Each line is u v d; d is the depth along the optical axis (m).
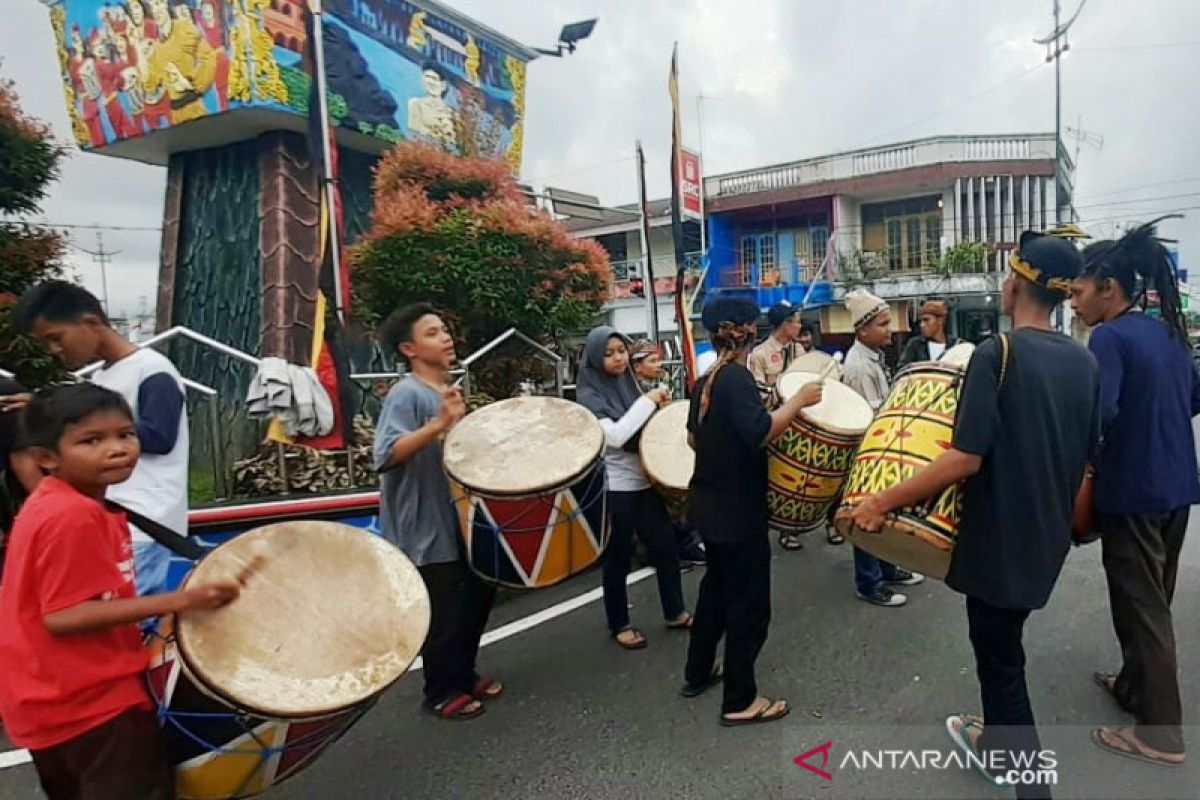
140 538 2.83
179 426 2.87
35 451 2.07
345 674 2.23
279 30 7.73
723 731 3.24
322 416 5.72
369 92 8.52
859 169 20.86
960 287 19.06
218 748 2.15
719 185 22.50
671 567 4.38
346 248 6.93
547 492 3.21
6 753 3.40
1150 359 2.80
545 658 4.14
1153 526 2.86
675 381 9.20
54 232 5.64
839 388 3.54
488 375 7.38
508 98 10.34
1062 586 4.69
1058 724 3.10
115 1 8.44
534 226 7.37
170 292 9.44
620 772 2.98
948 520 2.47
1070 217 22.28
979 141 19.94
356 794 2.95
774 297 20.70
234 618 2.23
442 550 3.35
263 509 4.73
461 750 3.23
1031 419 2.32
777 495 3.14
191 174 9.34
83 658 2.03
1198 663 3.56
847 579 5.12
